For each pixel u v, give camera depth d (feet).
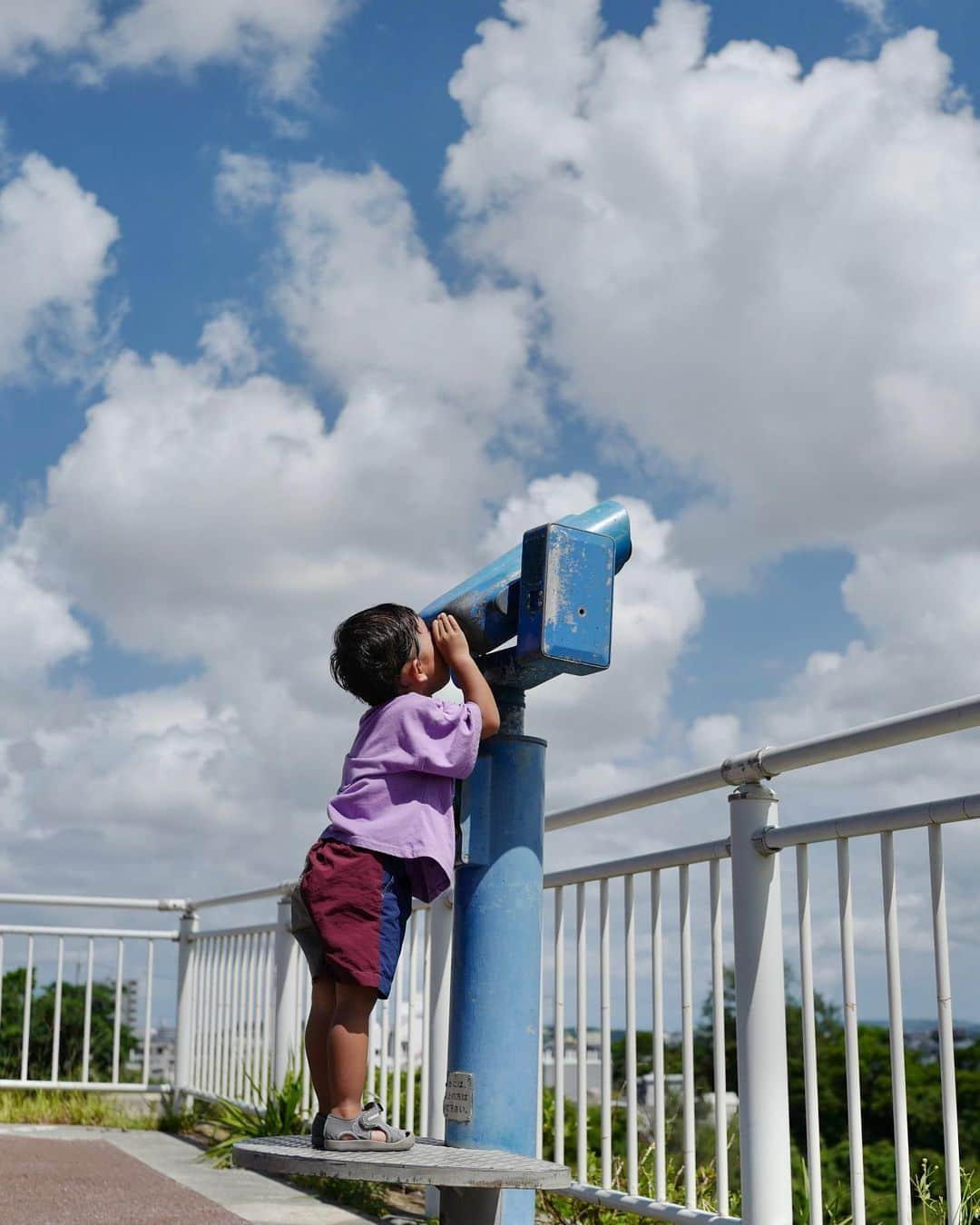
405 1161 7.29
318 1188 15.69
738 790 9.78
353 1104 7.97
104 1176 16.42
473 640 8.99
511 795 8.88
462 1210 8.08
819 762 9.14
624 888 11.39
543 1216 13.58
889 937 8.40
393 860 8.29
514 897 8.73
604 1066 11.57
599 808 11.60
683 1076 10.44
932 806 8.05
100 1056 26.78
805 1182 11.07
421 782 8.44
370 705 9.00
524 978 8.69
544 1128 15.15
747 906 9.57
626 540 9.29
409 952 15.49
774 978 9.51
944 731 8.04
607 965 11.71
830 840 8.96
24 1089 24.13
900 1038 8.32
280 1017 19.02
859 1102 8.56
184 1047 23.25
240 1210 14.14
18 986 27.02
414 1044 15.19
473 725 8.39
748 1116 9.38
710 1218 9.79
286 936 19.27
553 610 8.54
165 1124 22.33
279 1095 18.17
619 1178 12.62
